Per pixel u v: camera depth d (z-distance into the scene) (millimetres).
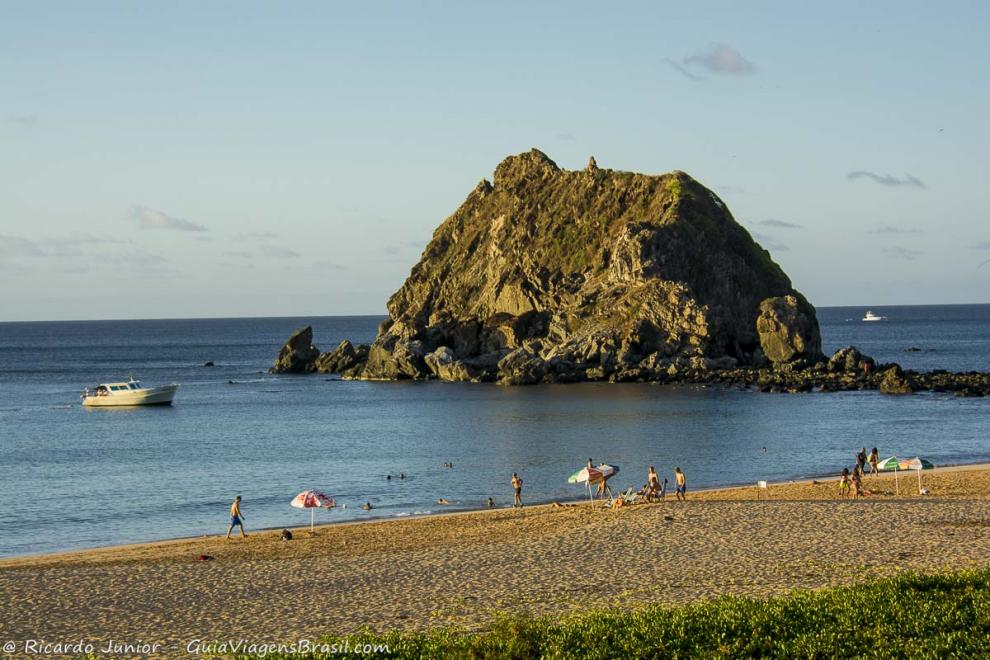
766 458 81938
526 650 27688
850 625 28031
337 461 84875
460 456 86375
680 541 44250
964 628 27312
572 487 69562
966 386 135750
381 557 43844
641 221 195000
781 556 40312
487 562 41844
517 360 169250
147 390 140250
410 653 28094
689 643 27625
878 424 103562
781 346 166125
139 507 64688
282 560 43875
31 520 60844
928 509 50031
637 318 169375
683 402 128625
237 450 93312
